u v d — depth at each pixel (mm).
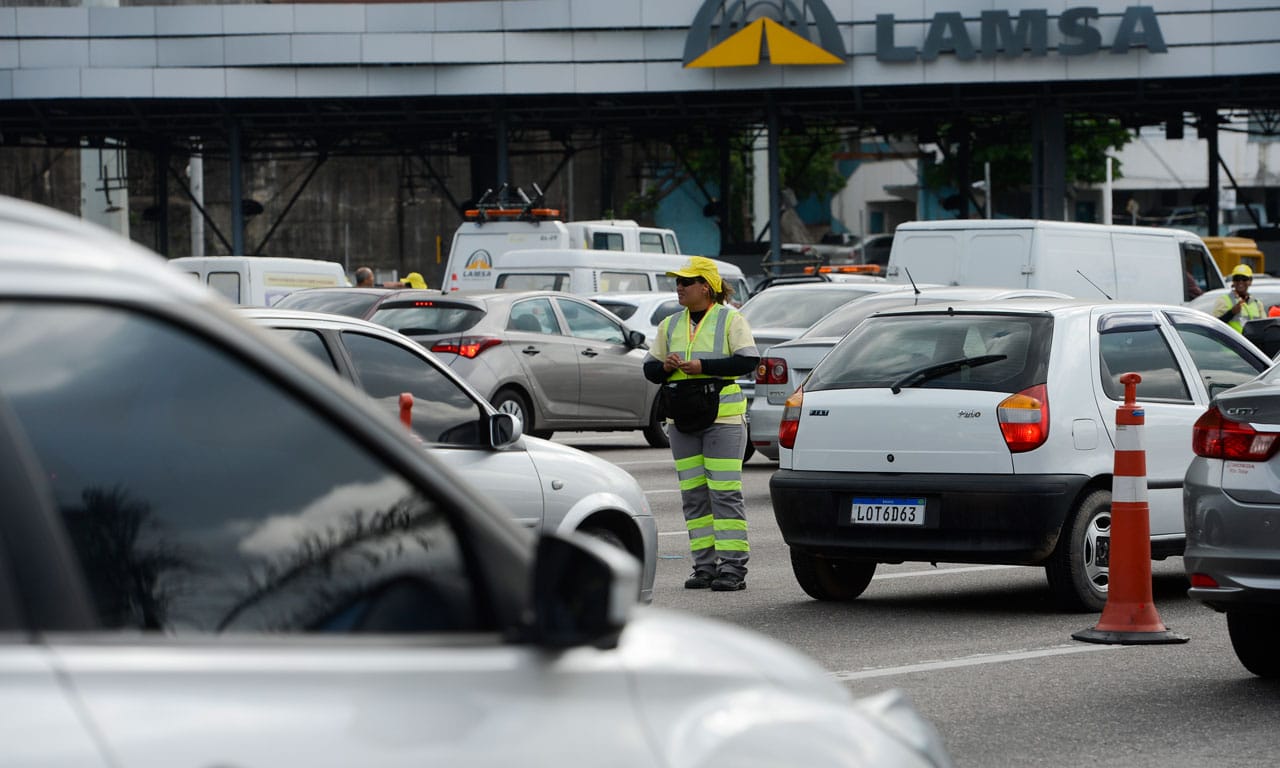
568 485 26609
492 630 8336
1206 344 34125
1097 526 30641
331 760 7289
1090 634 27969
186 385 7867
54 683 6766
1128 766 20219
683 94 135125
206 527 7898
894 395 30672
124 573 7637
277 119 142000
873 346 31859
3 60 127938
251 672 7312
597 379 64875
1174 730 21969
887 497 30484
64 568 7023
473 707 7887
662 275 90625
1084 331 31141
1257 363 34719
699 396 33531
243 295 89250
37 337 7391
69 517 7422
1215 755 20766
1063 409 30094
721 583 33781
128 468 7660
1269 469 23000
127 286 7652
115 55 127688
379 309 60844
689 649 9367
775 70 124375
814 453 31328
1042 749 20969
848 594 32656
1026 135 173375
